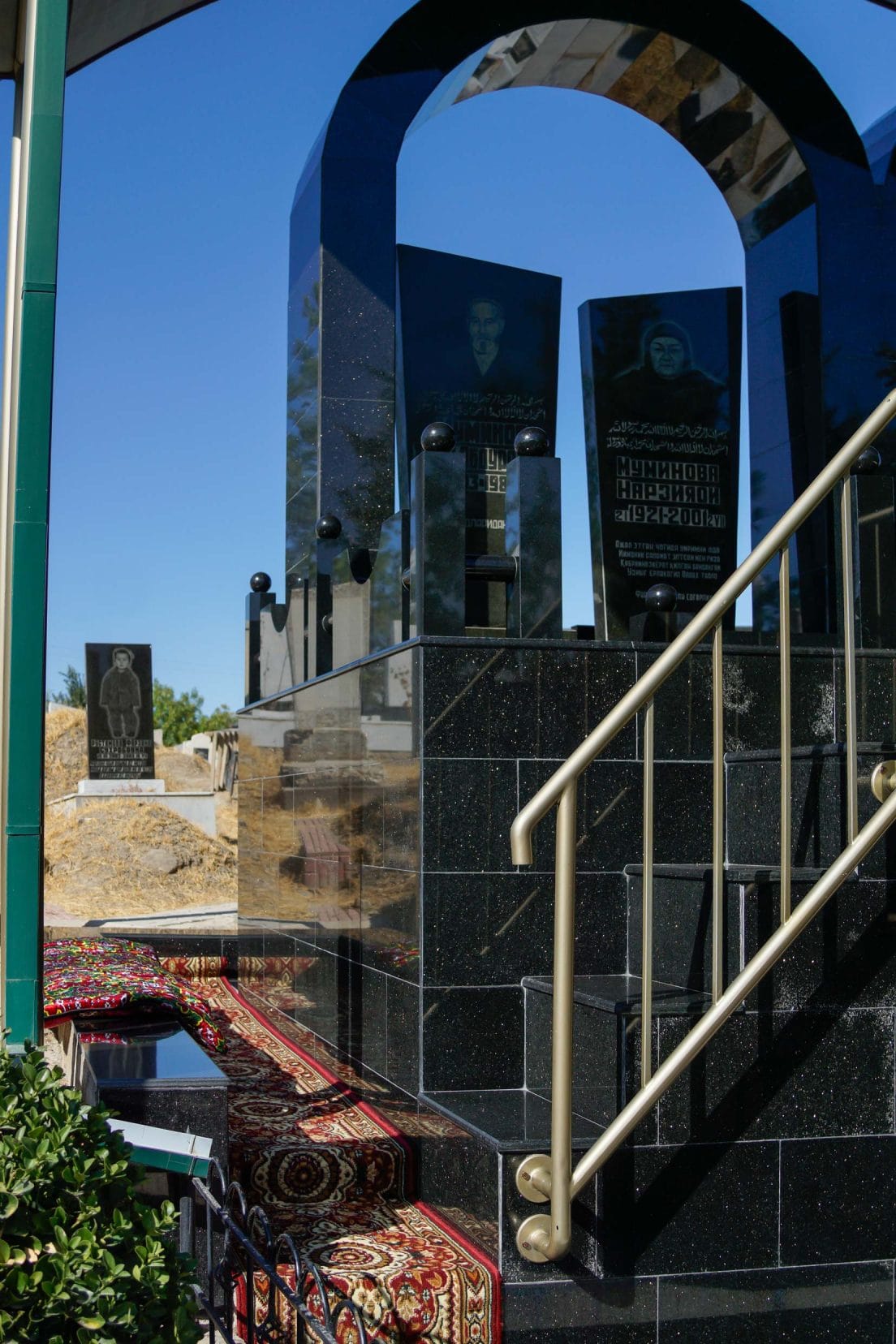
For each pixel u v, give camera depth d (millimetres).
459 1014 4230
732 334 6586
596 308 6438
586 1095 3893
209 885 18078
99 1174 2535
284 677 6980
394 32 6586
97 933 8969
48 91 3619
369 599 5523
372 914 4828
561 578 4863
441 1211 3986
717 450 6500
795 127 6816
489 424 6496
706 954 4016
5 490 3840
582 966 4414
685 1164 3752
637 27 6645
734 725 4723
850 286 6746
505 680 4371
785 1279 3807
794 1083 3877
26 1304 2250
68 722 25406
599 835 4473
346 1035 5152
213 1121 3570
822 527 6586
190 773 26438
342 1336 3363
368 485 6496
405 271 6449
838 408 6633
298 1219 3953
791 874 3963
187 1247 3010
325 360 6453
